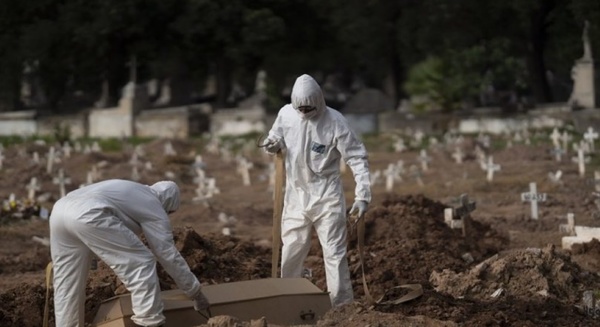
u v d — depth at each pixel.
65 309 16.94
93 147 80.12
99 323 16.94
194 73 125.69
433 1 103.50
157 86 153.00
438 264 26.16
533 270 22.41
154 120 110.19
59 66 118.88
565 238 31.00
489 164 53.97
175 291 17.69
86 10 113.19
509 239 33.50
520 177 55.25
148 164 65.19
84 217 16.31
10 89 119.75
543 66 105.62
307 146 19.38
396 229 30.36
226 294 17.67
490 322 17.89
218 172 67.75
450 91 101.81
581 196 46.66
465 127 99.94
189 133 108.31
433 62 102.81
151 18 114.81
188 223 43.03
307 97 19.02
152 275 16.50
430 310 18.08
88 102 134.62
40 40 113.31
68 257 16.78
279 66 120.56
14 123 116.19
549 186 50.47
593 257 28.81
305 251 19.91
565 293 22.38
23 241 36.44
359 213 19.11
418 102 104.31
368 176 19.30
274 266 20.19
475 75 101.88
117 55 119.00
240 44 112.88
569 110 95.19
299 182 19.58
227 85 121.12
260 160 74.56
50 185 55.62
